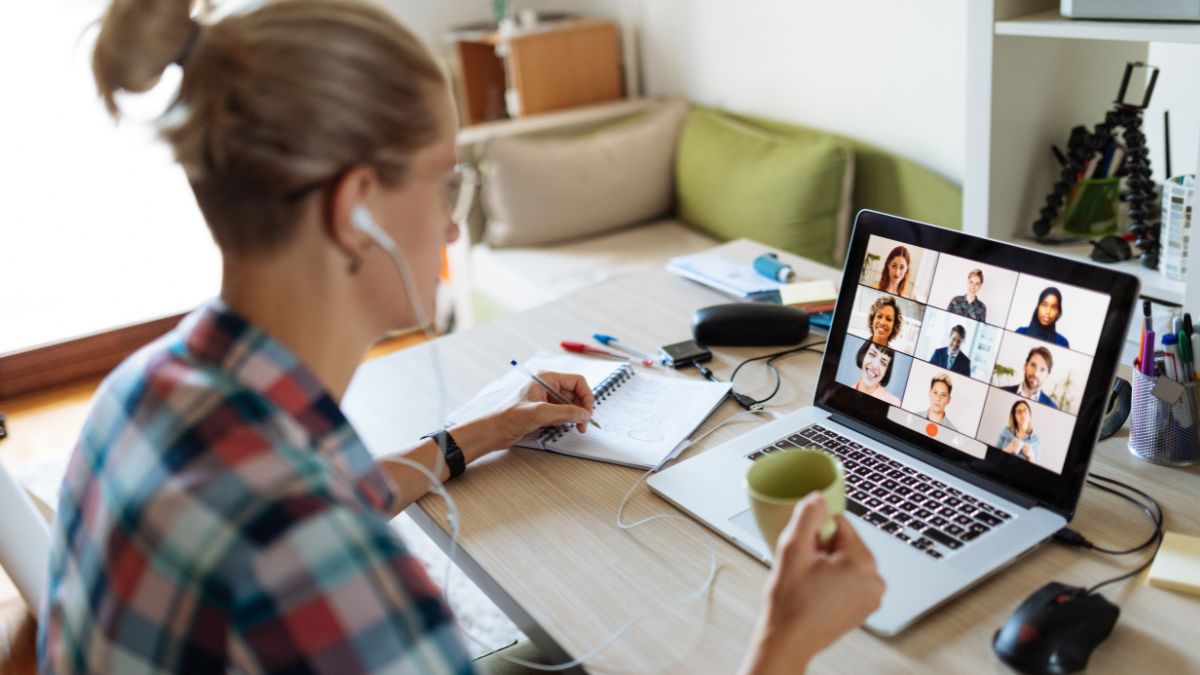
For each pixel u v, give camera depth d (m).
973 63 1.80
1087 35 1.58
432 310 0.79
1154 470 1.02
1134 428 1.04
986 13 1.74
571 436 1.18
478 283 3.03
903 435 1.05
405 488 1.06
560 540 0.99
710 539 0.97
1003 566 0.88
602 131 3.09
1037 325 0.93
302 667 0.57
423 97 0.68
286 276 0.67
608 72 3.51
